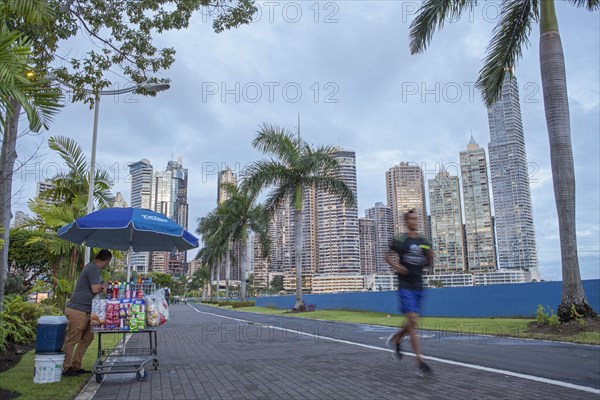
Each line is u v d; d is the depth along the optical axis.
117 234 9.89
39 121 7.90
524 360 7.91
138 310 7.46
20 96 6.59
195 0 11.58
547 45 12.97
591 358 7.86
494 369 7.17
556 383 6.02
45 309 14.26
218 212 56.34
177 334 16.14
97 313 7.25
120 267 24.78
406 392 5.85
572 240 12.04
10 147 8.38
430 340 11.48
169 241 10.19
